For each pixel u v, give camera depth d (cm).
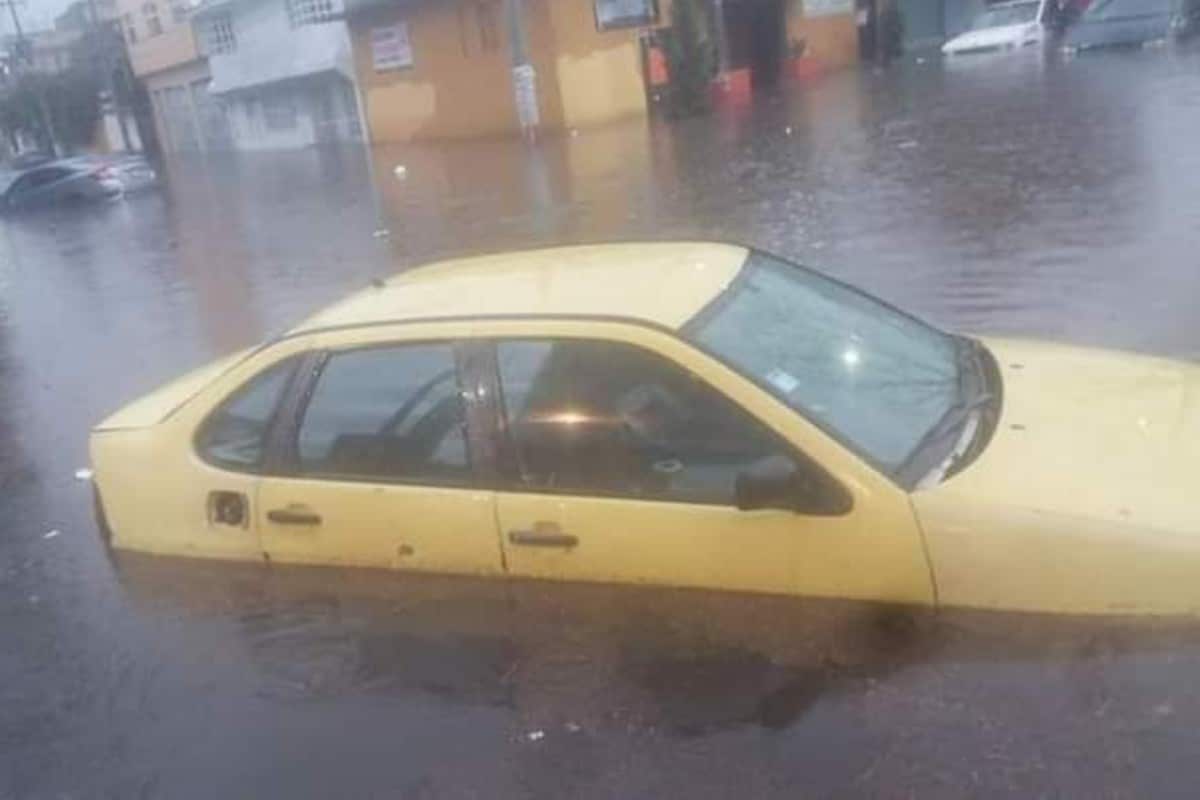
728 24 3616
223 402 435
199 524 434
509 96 3067
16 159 4403
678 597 361
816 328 400
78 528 582
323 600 415
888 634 336
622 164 2083
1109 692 306
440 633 392
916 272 971
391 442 400
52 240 2225
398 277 476
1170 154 1354
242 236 1862
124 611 450
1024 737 303
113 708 393
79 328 1259
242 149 4597
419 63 3328
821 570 338
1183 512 316
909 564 328
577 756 333
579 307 387
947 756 304
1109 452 343
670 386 360
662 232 1349
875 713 322
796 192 1502
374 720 362
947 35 4412
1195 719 295
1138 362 416
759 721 330
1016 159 1499
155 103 5197
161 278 1534
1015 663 320
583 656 366
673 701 344
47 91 5450
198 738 370
